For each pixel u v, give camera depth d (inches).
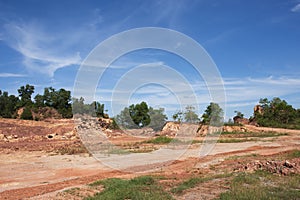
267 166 439.2
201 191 330.6
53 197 313.0
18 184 404.2
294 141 979.9
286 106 2010.3
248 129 1518.2
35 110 1804.9
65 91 1974.7
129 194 317.1
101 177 440.5
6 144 943.7
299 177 378.3
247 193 301.6
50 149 794.8
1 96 1900.8
